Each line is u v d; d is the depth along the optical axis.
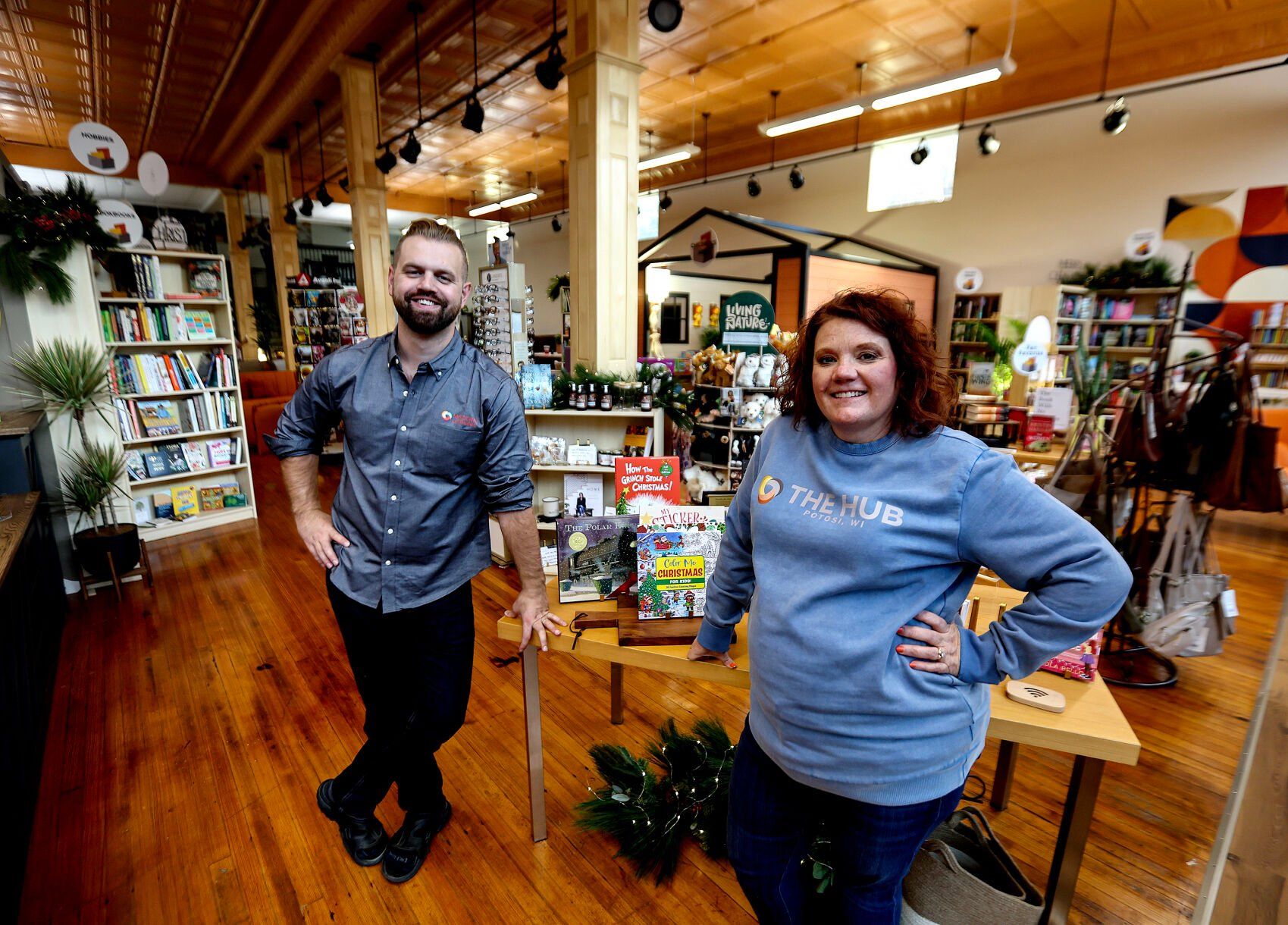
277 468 7.42
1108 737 1.29
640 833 1.91
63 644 3.29
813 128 9.63
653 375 3.89
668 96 8.43
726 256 8.74
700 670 1.53
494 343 4.48
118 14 6.46
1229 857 1.13
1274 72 6.03
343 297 9.38
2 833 1.65
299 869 1.89
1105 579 0.93
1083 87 7.19
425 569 1.63
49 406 3.98
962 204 8.80
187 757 2.40
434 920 1.72
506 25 6.46
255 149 10.72
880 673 1.02
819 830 1.59
